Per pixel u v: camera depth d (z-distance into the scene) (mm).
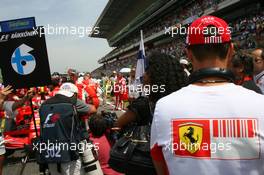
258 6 23719
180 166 1629
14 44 4316
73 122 4094
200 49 1703
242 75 3643
